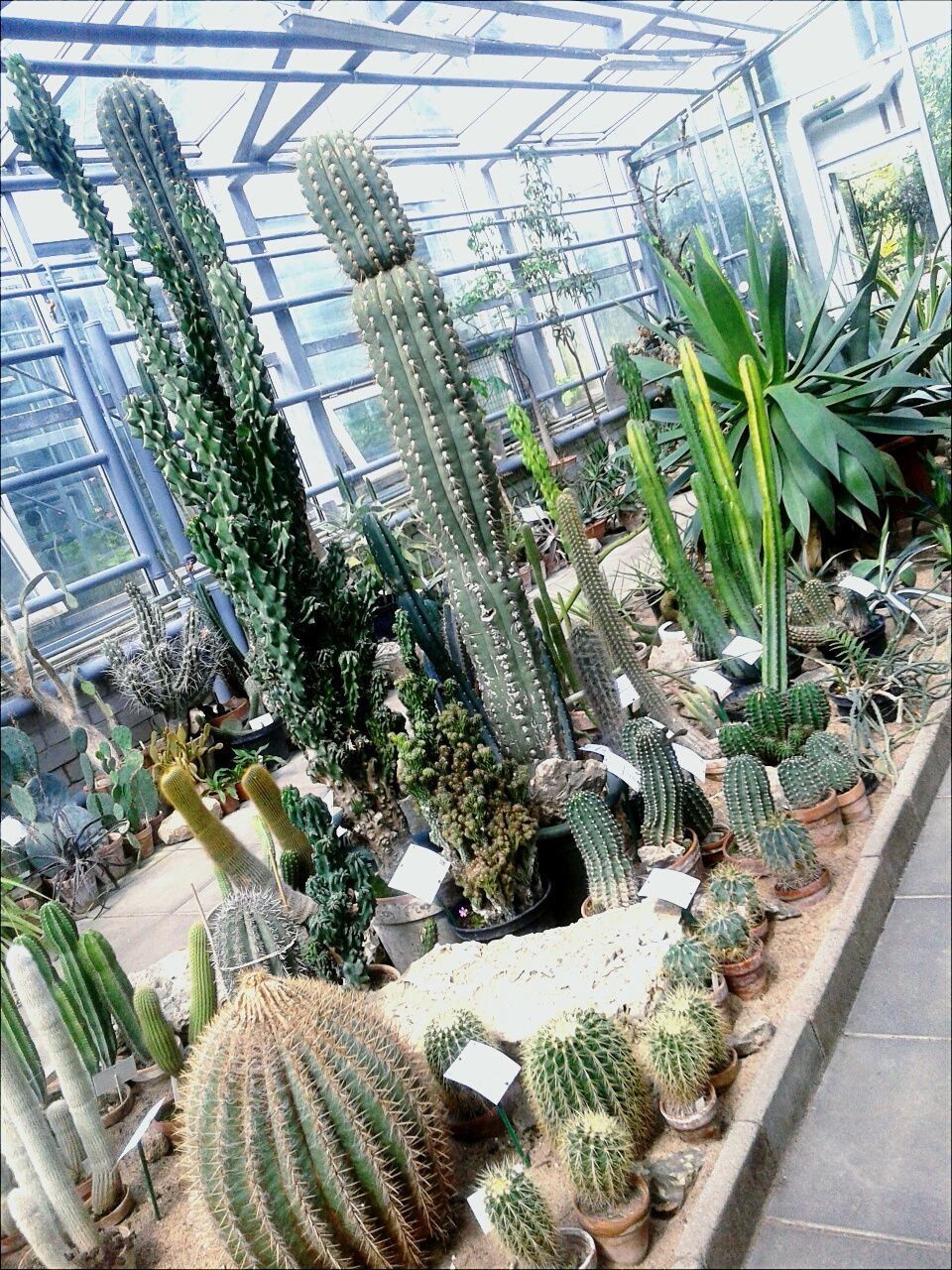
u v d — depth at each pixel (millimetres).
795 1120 1810
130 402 2543
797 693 2918
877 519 4383
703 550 4621
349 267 2605
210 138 7090
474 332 9625
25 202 6254
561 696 3309
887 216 10805
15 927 3244
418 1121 1644
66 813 4191
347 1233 1551
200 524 2559
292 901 2518
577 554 3189
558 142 11031
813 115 10867
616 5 8711
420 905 2588
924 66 10047
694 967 1987
